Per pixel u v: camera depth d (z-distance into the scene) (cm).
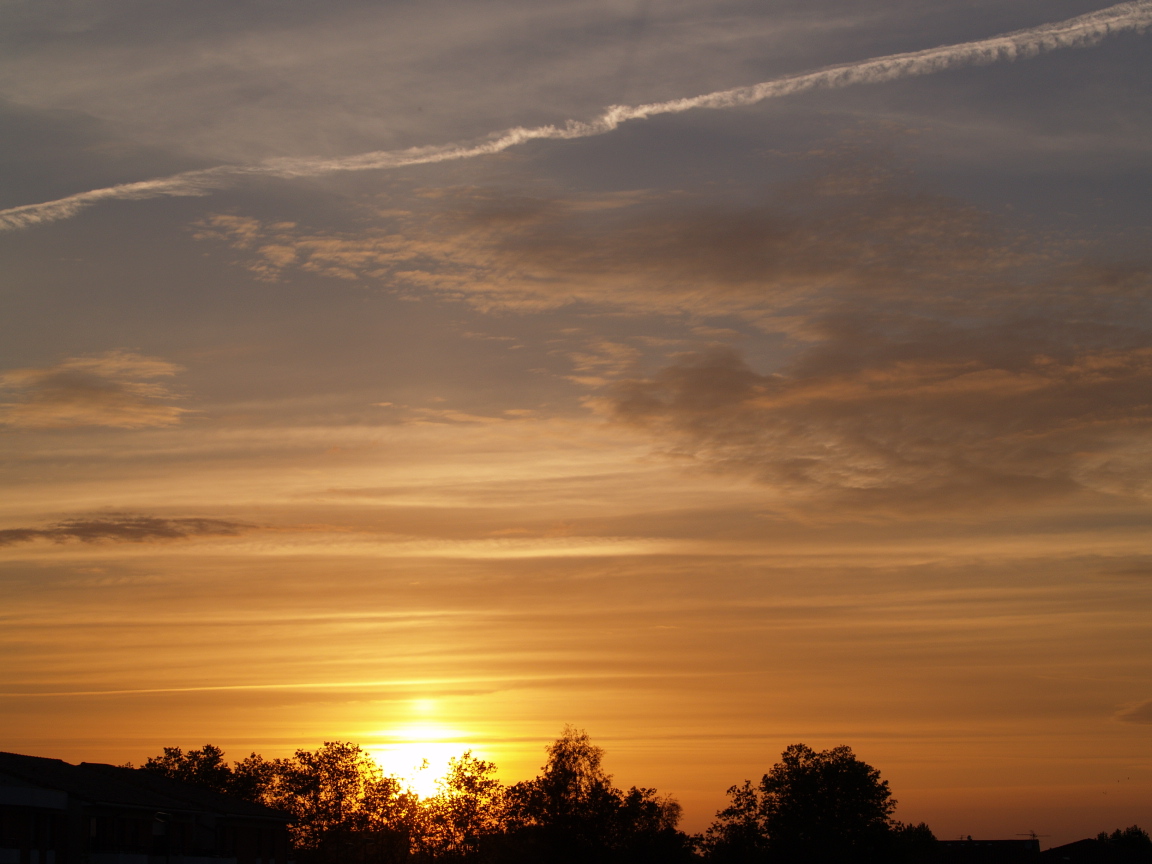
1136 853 13275
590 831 8588
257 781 10888
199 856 6994
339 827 10050
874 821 10275
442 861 10250
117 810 6184
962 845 13962
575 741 8988
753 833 10394
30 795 5541
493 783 10338
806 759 10650
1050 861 13450
